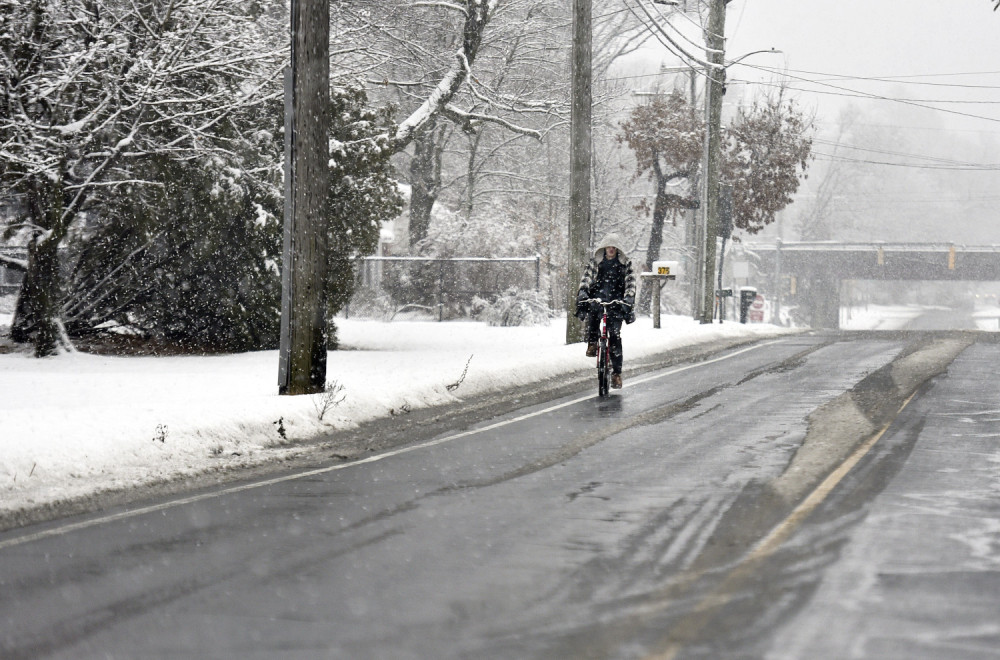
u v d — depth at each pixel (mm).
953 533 13273
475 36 61000
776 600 10500
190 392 27641
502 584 11219
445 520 14484
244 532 13969
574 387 31906
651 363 39406
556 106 66312
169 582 11547
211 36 40625
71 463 17750
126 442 19125
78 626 10031
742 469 18078
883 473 17391
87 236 43875
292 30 26906
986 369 34531
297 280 26484
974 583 11062
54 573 12039
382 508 15391
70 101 39406
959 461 18500
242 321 42375
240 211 41594
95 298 43250
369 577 11586
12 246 43812
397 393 27219
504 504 15516
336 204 44656
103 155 39312
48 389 28453
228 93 40406
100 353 42375
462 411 26500
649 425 23797
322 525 14305
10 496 16047
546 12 76375
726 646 9172
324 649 9242
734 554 12344
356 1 56656
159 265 42312
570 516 14609
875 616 9969
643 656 8953
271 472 18688
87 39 38719
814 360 39156
